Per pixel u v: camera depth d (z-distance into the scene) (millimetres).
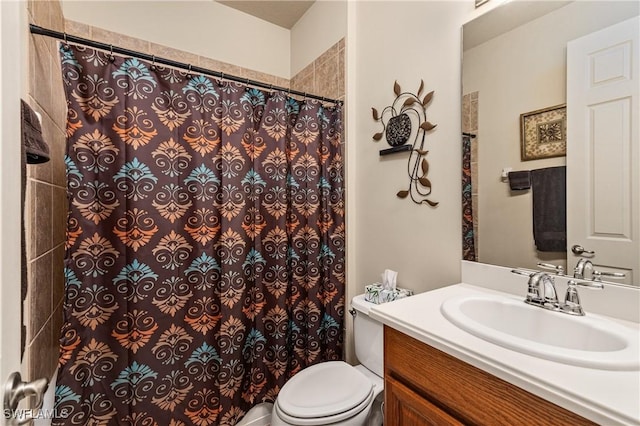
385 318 901
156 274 1251
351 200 1827
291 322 1708
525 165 1065
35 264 913
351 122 1809
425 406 791
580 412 505
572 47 947
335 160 1826
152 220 1244
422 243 1424
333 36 1902
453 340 719
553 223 997
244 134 1482
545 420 566
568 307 864
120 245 1184
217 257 1416
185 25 1958
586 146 923
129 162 1200
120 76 1188
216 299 1413
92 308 1122
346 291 1827
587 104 919
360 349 1456
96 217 1135
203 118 1380
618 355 611
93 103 1134
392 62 1560
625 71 845
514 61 1084
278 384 1587
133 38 1786
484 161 1180
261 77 2260
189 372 1328
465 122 1235
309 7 2133
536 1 1027
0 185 423
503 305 976
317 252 1745
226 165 1427
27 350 828
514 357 634
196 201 1354
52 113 1152
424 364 808
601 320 806
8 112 456
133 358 1203
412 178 1467
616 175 866
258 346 1553
